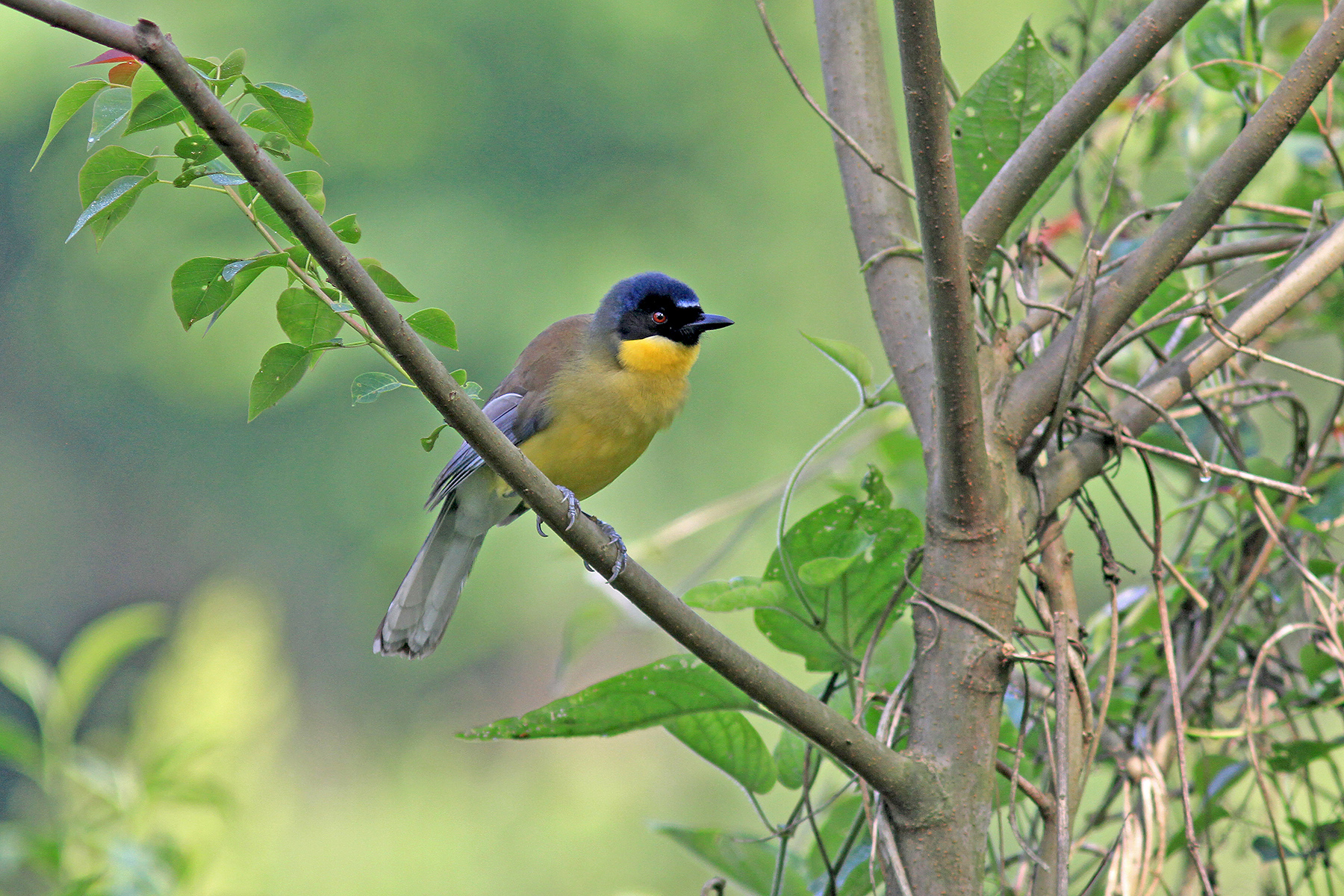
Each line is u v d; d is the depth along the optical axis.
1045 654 5.53
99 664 10.23
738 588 6.14
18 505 36.47
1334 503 7.18
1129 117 8.59
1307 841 7.09
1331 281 7.98
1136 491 19.31
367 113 30.25
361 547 33.56
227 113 4.27
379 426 32.94
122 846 9.13
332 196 30.14
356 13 30.23
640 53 30.81
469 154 30.58
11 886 10.71
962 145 6.36
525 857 25.73
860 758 5.22
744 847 6.95
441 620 8.96
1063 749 5.24
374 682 33.28
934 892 5.22
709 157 31.00
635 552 10.06
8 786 23.27
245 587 18.31
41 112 33.97
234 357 32.84
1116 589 5.89
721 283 30.30
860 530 6.12
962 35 26.53
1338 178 7.88
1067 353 5.78
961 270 5.07
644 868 24.94
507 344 29.64
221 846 11.70
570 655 10.01
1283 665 7.18
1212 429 7.66
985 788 5.36
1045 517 5.92
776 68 30.80
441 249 29.59
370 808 28.36
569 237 30.58
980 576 5.52
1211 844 7.13
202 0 29.70
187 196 32.47
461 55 30.52
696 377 29.80
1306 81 5.36
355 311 4.80
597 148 30.94
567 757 27.69
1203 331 7.28
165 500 35.56
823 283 30.47
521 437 9.05
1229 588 7.03
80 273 33.97
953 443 5.36
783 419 29.70
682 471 29.48
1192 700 7.30
